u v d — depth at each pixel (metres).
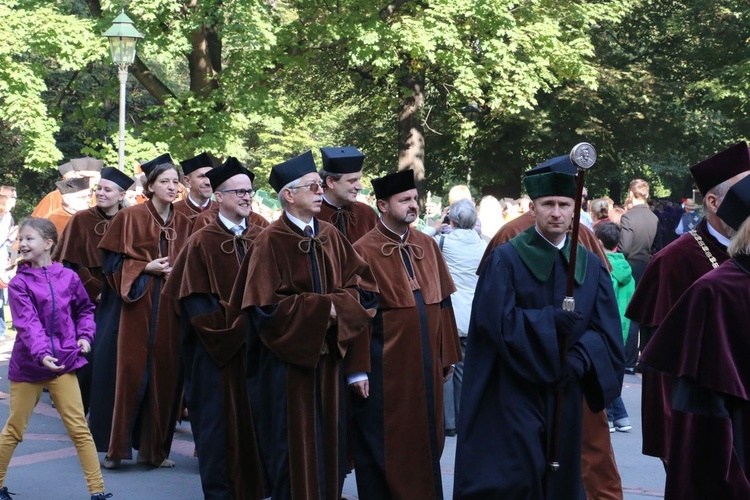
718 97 32.44
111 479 8.71
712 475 5.04
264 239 6.85
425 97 35.06
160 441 9.12
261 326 6.66
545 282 5.90
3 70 22.89
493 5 25.06
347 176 8.60
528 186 5.98
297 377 6.67
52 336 7.57
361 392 7.21
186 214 9.74
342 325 6.72
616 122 34.84
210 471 7.44
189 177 9.74
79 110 26.64
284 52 25.45
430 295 7.69
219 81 24.75
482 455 5.88
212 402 7.49
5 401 11.92
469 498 5.85
